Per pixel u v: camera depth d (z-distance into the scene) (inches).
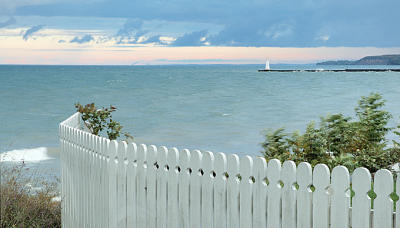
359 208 129.6
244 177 152.9
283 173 143.8
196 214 167.0
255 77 4950.8
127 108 1594.5
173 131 1005.2
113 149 203.3
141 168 188.1
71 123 328.8
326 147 339.0
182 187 171.3
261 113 1395.2
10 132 986.1
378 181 126.8
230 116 1317.7
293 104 1715.1
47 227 263.9
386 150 345.1
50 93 2337.6
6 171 285.6
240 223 154.3
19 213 235.8
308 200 138.3
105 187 210.2
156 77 4822.8
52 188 303.3
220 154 158.7
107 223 209.9
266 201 148.5
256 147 777.6
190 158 168.9
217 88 2886.3
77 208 242.5
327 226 134.6
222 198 158.4
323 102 1784.0
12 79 3818.9
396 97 1850.4
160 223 180.4
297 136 346.0
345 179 131.3
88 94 2315.5
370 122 360.2
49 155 681.0
